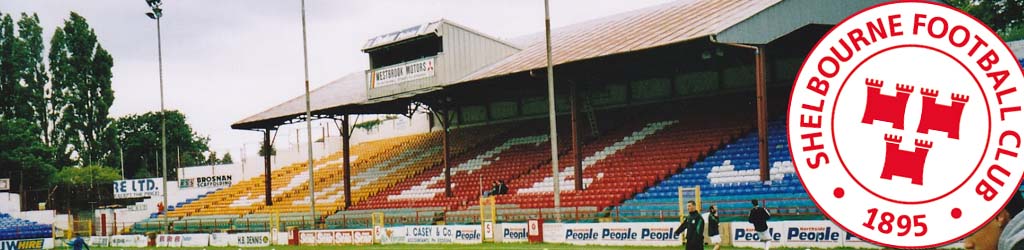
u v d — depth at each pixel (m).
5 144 87.88
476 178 51.84
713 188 37.12
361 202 54.69
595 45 40.06
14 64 101.69
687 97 49.47
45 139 103.38
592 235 31.45
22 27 104.06
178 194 72.94
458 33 48.31
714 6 38.88
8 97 101.56
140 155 116.19
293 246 42.78
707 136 44.16
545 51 44.88
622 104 53.38
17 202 73.25
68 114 102.44
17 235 60.50
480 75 44.38
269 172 60.16
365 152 68.69
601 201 38.81
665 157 43.19
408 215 46.44
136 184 72.06
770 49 42.00
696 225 20.17
